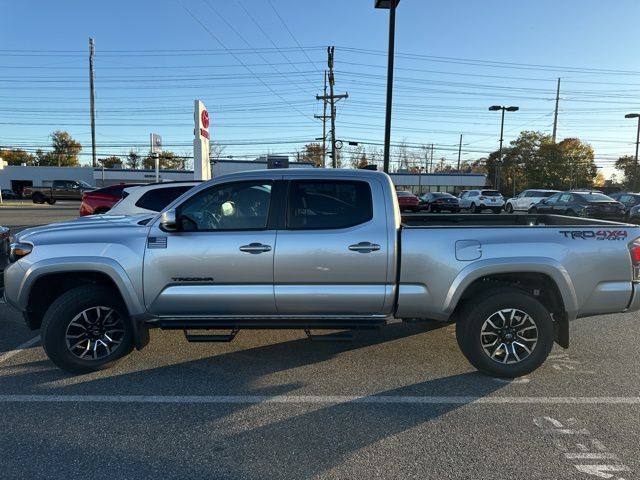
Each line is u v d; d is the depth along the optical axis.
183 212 4.31
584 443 3.25
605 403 3.86
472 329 4.23
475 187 74.69
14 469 2.93
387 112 10.66
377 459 3.05
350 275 4.16
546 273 4.12
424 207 37.94
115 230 4.34
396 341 5.33
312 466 2.97
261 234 4.18
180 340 5.33
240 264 4.16
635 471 2.92
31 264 4.20
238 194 4.32
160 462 3.01
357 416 3.63
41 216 23.84
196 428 3.44
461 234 4.17
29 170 60.03
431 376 4.39
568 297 4.18
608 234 4.23
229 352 4.97
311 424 3.51
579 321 6.27
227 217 4.31
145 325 4.43
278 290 4.18
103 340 4.43
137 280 4.20
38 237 4.32
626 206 21.25
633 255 4.24
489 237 4.17
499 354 4.29
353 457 3.07
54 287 4.57
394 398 3.94
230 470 2.93
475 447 3.19
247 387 4.14
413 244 4.16
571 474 2.89
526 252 4.14
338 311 4.25
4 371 4.48
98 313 4.37
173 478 2.85
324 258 4.14
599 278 4.21
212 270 4.17
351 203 4.27
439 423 3.52
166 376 4.37
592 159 67.75
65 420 3.55
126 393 4.02
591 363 4.74
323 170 4.37
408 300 4.20
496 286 4.30
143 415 3.64
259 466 2.97
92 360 4.38
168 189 8.21
